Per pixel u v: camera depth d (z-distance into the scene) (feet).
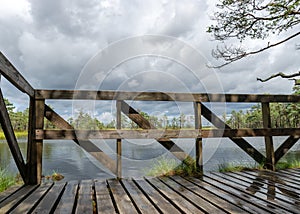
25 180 7.97
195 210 5.15
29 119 8.43
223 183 7.86
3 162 13.34
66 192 6.88
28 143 8.29
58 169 12.37
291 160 13.24
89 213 5.02
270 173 9.68
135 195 6.48
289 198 6.04
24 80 7.11
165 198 6.16
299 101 11.45
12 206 5.48
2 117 5.74
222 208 5.25
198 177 8.95
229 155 15.69
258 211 5.05
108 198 6.21
